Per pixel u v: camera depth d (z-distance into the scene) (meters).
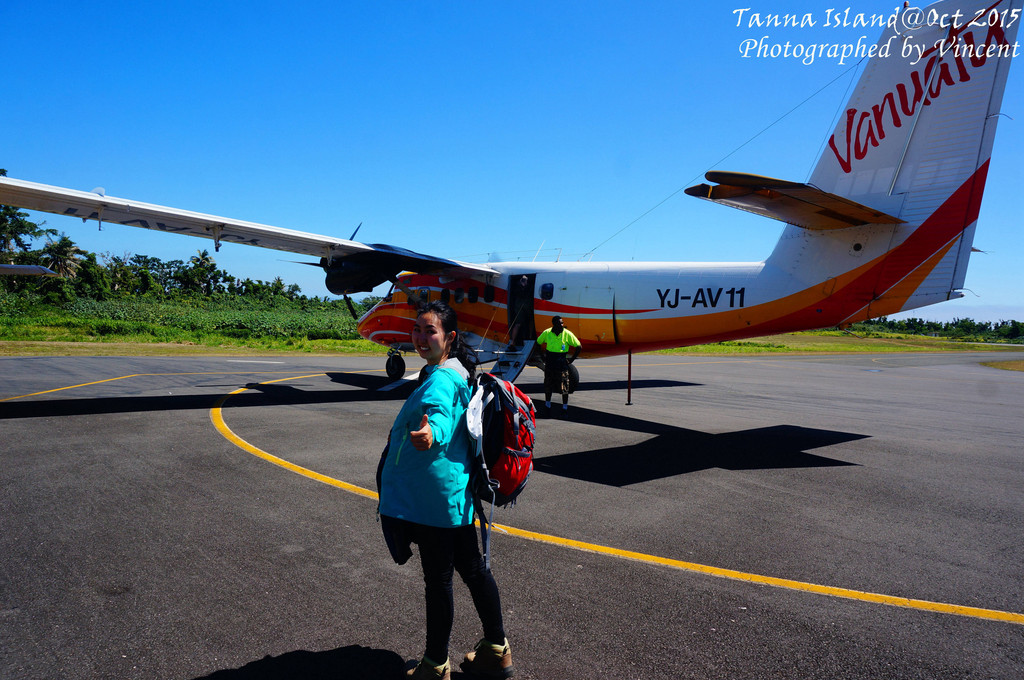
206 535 4.01
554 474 5.91
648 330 10.13
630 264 10.52
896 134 7.30
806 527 4.41
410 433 2.27
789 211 7.00
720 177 5.94
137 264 90.19
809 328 8.40
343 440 7.11
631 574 3.53
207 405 9.64
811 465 6.41
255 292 74.69
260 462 6.00
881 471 6.19
